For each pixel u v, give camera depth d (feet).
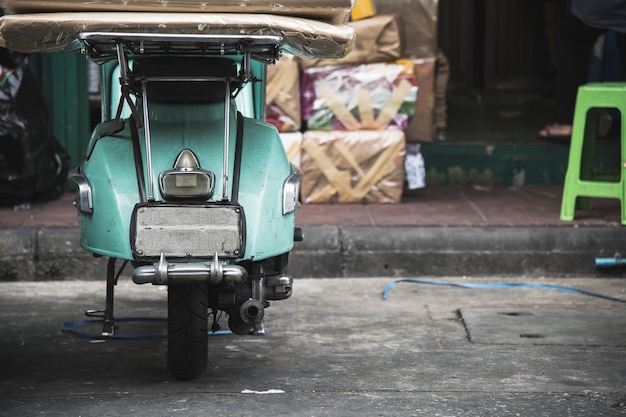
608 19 27.81
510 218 27.35
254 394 17.11
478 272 26.00
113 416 16.02
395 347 20.02
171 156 16.80
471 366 18.79
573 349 19.85
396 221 26.86
